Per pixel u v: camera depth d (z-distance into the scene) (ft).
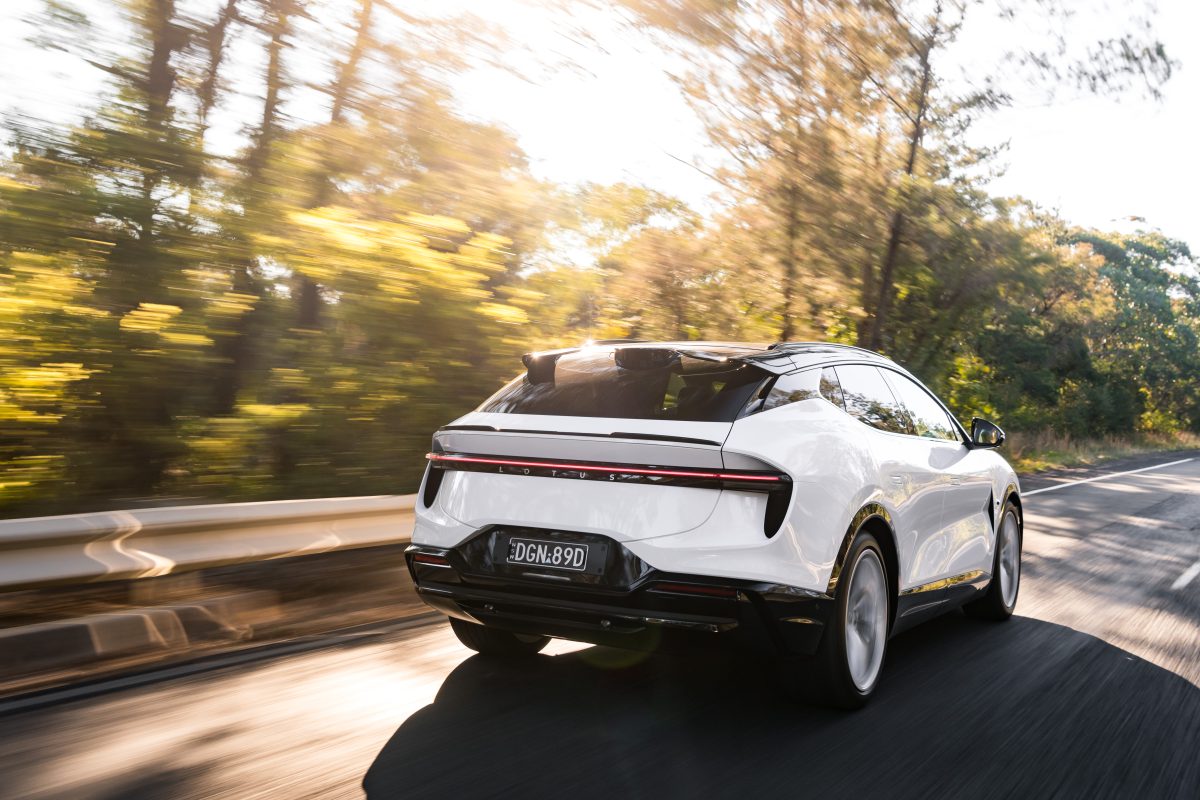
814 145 42.78
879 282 51.08
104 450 27.35
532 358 14.30
